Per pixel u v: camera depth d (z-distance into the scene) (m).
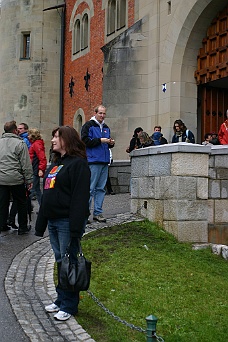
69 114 24.83
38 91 25.55
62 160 5.35
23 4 26.11
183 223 8.70
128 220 9.40
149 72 17.66
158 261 7.44
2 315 5.43
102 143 9.47
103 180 9.64
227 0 15.43
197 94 16.92
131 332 5.09
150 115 17.44
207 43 16.38
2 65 27.09
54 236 5.42
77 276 5.03
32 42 25.75
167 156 8.93
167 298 6.07
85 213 5.17
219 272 7.39
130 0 19.52
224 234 9.02
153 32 17.48
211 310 5.81
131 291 6.21
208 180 8.95
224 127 11.09
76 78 24.23
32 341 4.80
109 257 7.53
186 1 16.09
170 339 4.96
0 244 8.58
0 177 8.91
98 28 22.33
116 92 18.02
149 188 9.44
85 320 5.35
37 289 6.31
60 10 25.88
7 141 9.02
